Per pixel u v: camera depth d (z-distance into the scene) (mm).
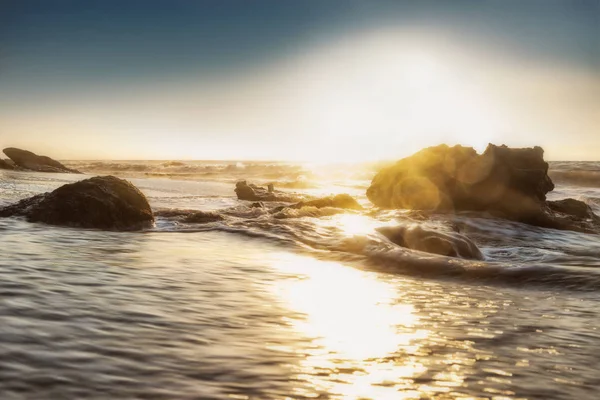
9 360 2775
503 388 2830
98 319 3643
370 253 7195
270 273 5855
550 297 5266
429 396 2684
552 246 9984
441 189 15133
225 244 7875
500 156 14586
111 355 2975
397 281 5922
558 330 4035
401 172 16109
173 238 8289
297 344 3410
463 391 2770
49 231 8438
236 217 11383
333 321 4031
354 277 5992
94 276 5059
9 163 46844
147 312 3918
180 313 3961
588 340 3779
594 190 34219
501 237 11047
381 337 3676
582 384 2926
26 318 3537
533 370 3131
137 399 2434
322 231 8898
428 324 4094
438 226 9750
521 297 5254
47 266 5406
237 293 4770
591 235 11930
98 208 9523
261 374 2852
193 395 2520
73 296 4227
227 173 60500
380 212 12516
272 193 23938
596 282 5727
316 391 2670
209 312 4051
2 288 4297
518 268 6227
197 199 20734
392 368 3068
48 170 51062
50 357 2867
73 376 2645
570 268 6230
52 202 9594
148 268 5672
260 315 4074
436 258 6789
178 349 3154
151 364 2885
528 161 14461
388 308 4578
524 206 13906
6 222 9164
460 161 15164
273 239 8242
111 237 8109
